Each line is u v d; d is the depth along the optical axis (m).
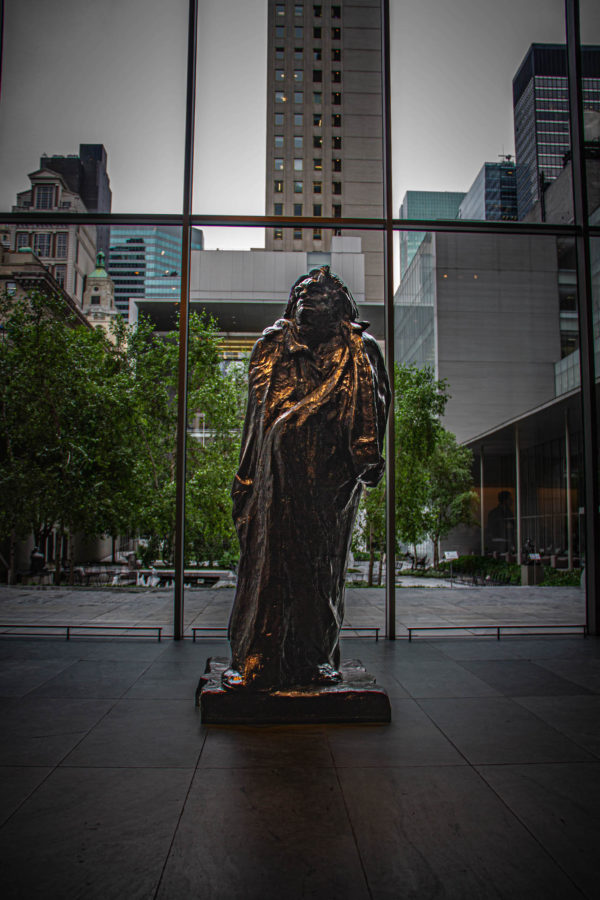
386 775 4.00
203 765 4.13
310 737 4.65
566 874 2.90
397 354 35.72
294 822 3.38
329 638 5.20
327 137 52.62
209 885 2.79
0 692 5.84
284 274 16.59
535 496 30.19
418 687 6.11
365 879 2.84
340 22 54.34
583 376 9.25
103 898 2.69
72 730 4.80
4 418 15.70
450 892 2.75
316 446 4.96
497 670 6.82
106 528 17.03
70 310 15.77
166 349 16.34
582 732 4.82
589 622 9.06
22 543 19.28
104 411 16.05
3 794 3.70
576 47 9.45
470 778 3.96
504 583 19.27
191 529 16.78
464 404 31.56
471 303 32.03
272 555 4.98
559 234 9.28
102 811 3.49
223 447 16.62
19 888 2.76
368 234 34.84
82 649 7.79
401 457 17.84
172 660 7.19
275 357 5.29
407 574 21.62
